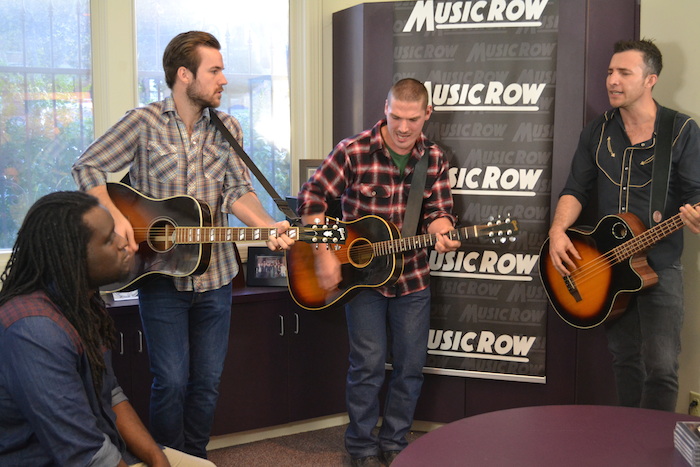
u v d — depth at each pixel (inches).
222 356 113.8
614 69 111.9
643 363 114.7
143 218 104.0
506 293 129.7
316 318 137.3
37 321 64.5
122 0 132.3
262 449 133.5
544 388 131.5
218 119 111.8
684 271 125.3
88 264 69.4
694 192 108.8
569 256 116.3
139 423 80.6
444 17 128.1
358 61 136.7
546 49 124.9
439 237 114.0
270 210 151.9
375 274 116.4
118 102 133.8
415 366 124.0
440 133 130.1
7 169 128.6
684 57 121.6
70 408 64.7
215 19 143.3
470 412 135.4
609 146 115.9
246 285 136.9
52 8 129.3
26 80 128.6
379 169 120.6
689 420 76.5
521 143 127.1
